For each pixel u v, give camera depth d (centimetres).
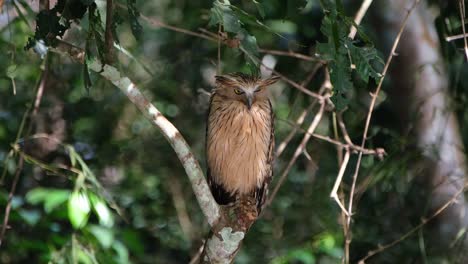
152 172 1609
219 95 1066
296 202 1508
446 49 1168
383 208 1316
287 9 873
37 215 1167
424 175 1271
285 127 1477
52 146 1449
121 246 1209
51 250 1148
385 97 1239
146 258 1536
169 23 1557
